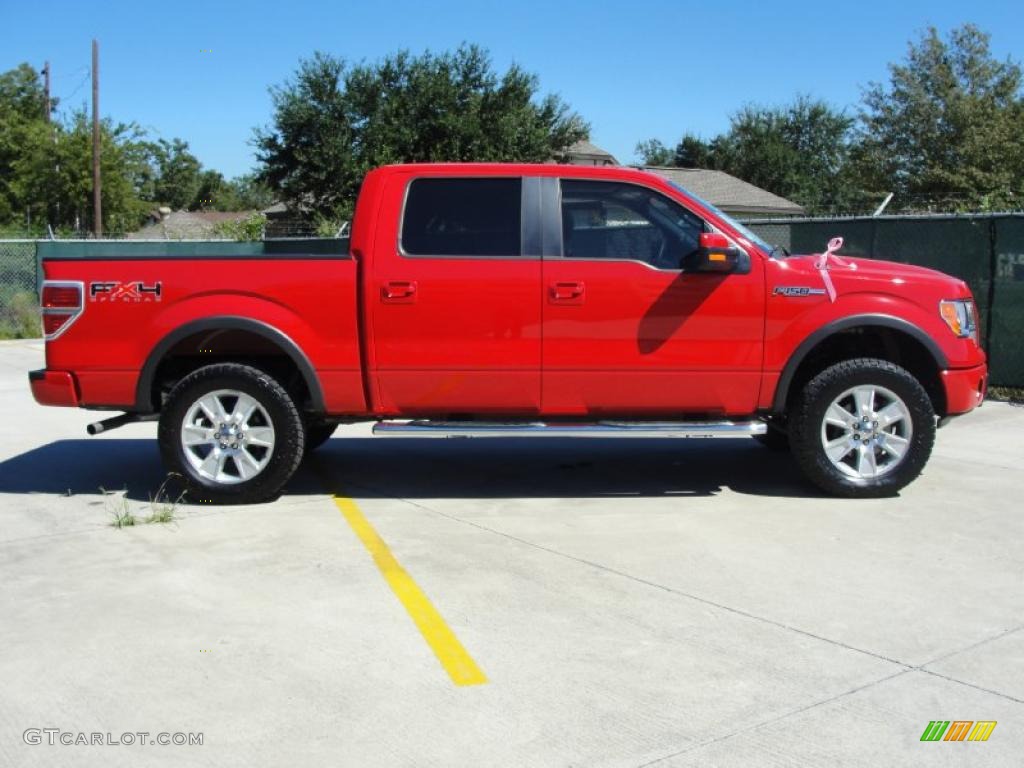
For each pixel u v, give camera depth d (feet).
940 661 12.27
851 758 10.02
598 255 19.48
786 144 229.66
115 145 135.44
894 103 119.75
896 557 16.31
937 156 114.73
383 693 11.48
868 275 19.61
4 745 10.32
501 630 13.32
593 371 19.34
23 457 25.21
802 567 15.84
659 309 19.22
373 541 17.46
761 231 43.57
